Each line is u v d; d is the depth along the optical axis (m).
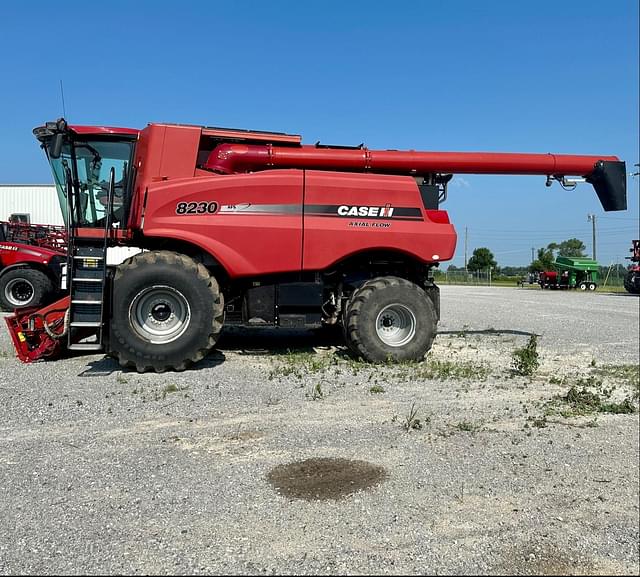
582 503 3.53
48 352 7.04
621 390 6.45
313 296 7.52
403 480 3.73
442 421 5.00
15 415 4.83
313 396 5.64
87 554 2.77
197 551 2.82
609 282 48.53
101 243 7.05
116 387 5.84
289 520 3.15
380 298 7.41
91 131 7.29
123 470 3.75
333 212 7.42
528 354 7.14
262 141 7.78
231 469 3.81
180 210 6.98
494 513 3.35
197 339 6.69
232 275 7.18
